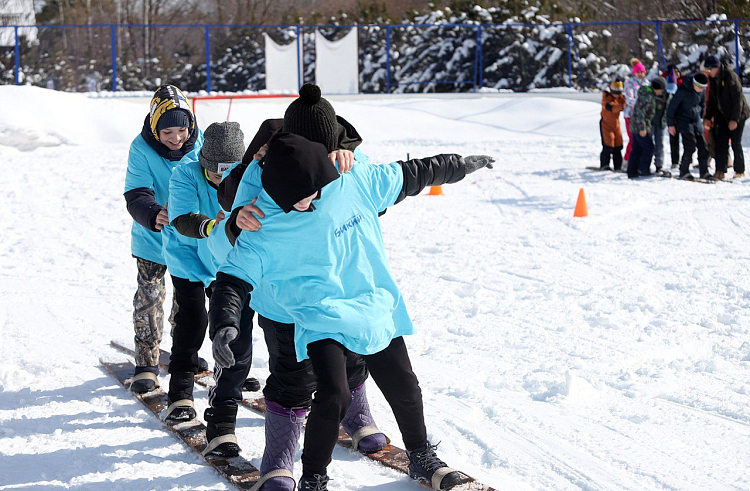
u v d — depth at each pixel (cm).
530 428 385
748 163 1348
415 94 2641
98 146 1770
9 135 1705
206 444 369
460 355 498
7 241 902
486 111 2266
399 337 316
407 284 678
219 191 328
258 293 307
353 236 297
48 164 1502
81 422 406
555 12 3084
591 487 325
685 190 1094
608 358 480
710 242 808
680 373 457
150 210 387
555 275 691
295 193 270
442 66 3041
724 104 1137
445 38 3045
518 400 424
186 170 368
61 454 366
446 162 321
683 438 372
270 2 4791
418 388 318
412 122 2130
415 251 810
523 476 338
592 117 2088
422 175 315
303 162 269
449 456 358
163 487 333
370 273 303
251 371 483
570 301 610
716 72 1129
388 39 2803
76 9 4031
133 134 1900
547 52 2898
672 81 1282
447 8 3080
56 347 532
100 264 795
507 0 2970
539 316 574
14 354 514
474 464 351
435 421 396
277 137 274
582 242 822
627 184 1162
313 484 302
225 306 276
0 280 729
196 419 398
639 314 570
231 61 3319
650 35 2875
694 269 694
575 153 1571
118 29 3822
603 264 727
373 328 295
